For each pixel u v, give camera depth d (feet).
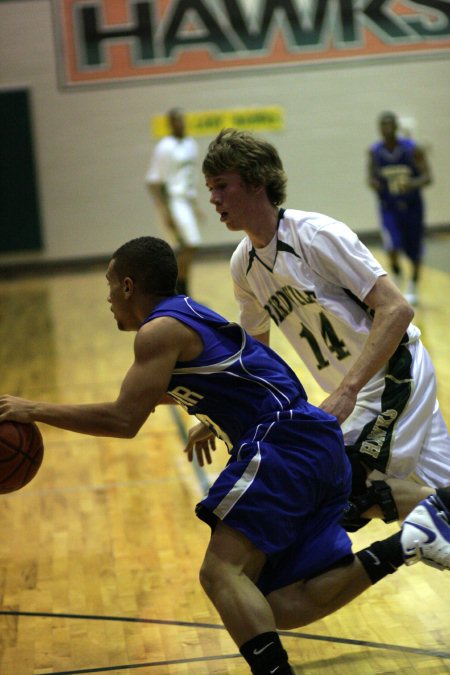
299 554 9.37
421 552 9.63
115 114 52.26
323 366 11.36
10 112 51.49
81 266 53.01
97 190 52.75
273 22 52.24
